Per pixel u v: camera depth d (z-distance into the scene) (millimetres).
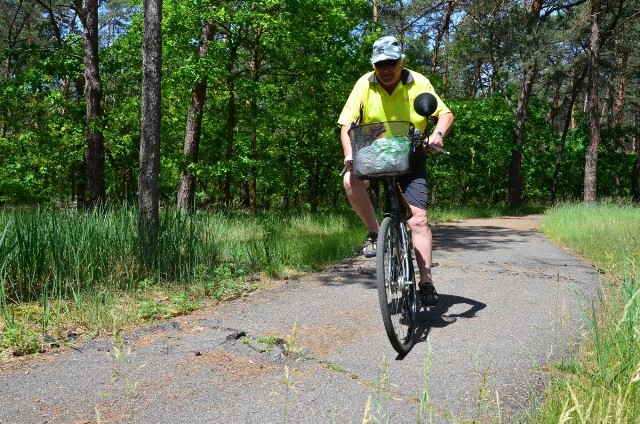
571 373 3230
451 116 4055
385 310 3416
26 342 3752
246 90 13312
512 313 4625
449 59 30891
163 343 3865
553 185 36594
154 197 6484
